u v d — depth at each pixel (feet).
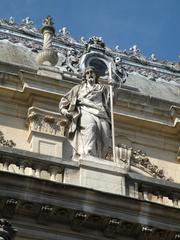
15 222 77.41
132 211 79.51
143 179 84.07
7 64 103.96
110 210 78.84
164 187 84.23
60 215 78.28
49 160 82.02
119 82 109.60
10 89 101.50
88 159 83.46
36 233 77.61
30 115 99.50
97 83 89.97
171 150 106.11
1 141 97.81
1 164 83.41
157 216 80.12
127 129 105.60
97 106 87.51
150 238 80.23
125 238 79.87
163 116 107.34
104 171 83.05
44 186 77.61
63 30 125.08
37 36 121.39
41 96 101.86
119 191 82.23
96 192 78.84
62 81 103.50
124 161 102.47
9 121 100.12
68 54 111.45
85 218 78.18
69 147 98.32
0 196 76.33
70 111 86.94
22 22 122.93
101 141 86.28
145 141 105.60
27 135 99.50
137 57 127.85
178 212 80.69
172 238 80.53
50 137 98.27
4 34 119.44
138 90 111.75
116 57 118.83
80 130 86.07
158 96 119.65
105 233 79.25
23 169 81.35
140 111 106.73
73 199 78.18
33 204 77.15
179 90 123.54
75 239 78.33
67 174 82.07
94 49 111.34
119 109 106.01
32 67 110.52
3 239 73.00
